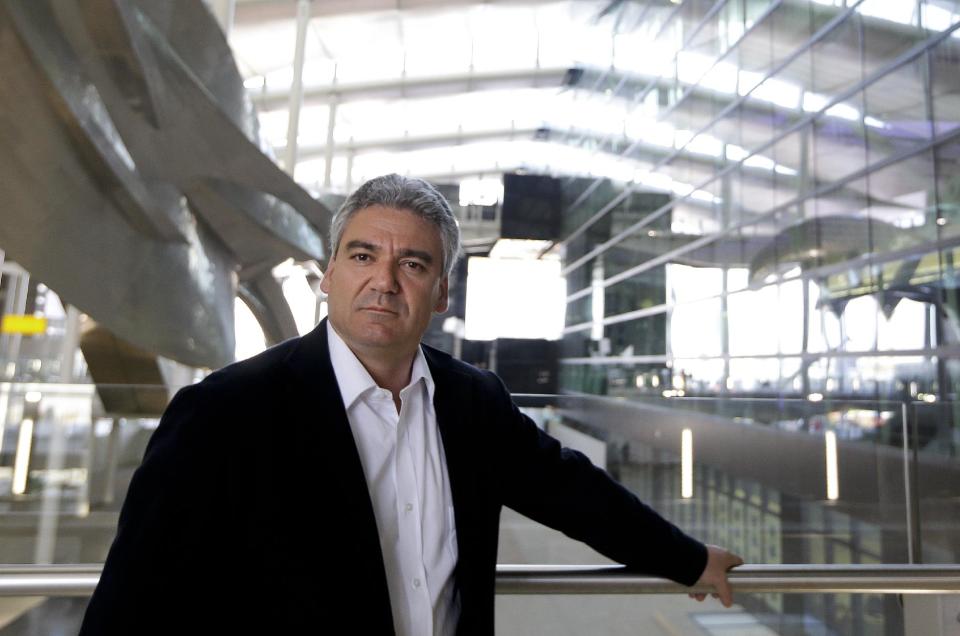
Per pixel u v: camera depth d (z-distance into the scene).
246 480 1.10
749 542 2.35
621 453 2.46
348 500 1.14
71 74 5.87
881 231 9.70
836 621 1.96
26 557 3.65
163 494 1.03
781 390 12.01
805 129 11.79
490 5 24.14
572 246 25.59
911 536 2.29
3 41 5.12
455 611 1.24
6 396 3.75
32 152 5.75
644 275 18.64
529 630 1.90
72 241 6.42
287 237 12.17
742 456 2.39
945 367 8.30
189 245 9.28
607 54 23.44
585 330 23.31
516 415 1.49
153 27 6.94
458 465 1.31
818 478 2.36
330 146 28.77
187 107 7.83
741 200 13.91
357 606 1.10
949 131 8.52
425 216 1.29
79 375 18.59
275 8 21.94
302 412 1.17
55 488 3.75
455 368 1.46
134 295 7.53
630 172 20.33
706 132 15.64
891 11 9.73
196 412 1.11
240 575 1.09
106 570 1.01
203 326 9.25
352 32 24.19
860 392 9.91
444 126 34.84
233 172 9.48
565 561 2.11
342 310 1.27
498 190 27.52
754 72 13.65
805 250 11.55
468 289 26.31
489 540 1.32
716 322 14.54
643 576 1.60
